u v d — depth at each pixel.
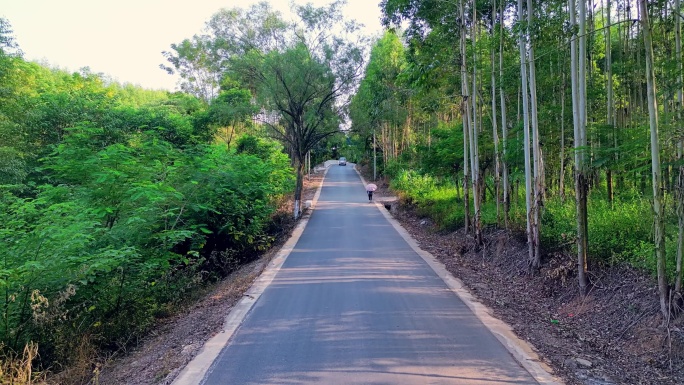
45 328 7.12
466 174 15.52
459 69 15.53
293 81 21.86
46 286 7.58
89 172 12.87
